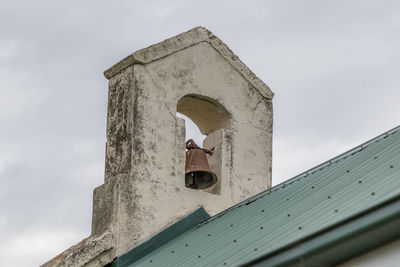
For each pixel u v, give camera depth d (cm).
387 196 1719
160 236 2662
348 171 2272
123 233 2620
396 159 2097
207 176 2883
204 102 2938
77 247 2597
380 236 1697
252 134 2969
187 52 2912
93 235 2661
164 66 2853
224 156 2878
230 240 2258
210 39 2980
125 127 2758
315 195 2225
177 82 2862
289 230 1984
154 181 2723
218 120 2969
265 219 2278
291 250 1808
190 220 2733
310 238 1777
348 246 1734
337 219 1777
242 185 2886
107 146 2803
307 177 2502
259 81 3039
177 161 2786
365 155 2336
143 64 2816
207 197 2803
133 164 2706
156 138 2770
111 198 2667
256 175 2927
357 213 1712
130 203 2661
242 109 2973
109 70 2883
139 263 2539
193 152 2844
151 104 2792
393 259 1694
